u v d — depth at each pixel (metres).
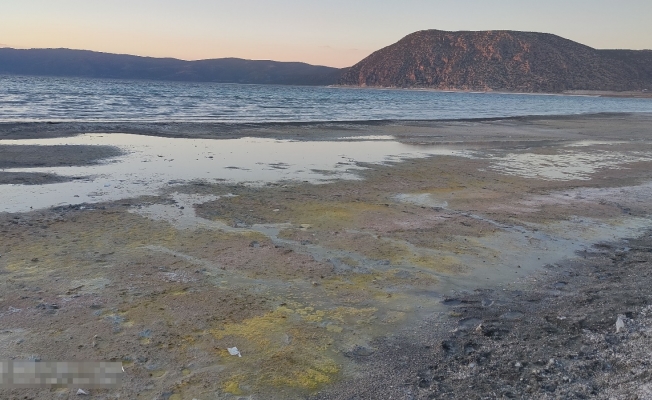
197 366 4.19
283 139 20.09
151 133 20.02
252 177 12.23
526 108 58.09
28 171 11.77
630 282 6.26
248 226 8.19
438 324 5.14
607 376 3.98
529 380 4.01
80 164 12.97
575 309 5.46
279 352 4.47
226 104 45.56
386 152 17.62
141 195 9.95
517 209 10.00
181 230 7.81
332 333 4.87
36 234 7.27
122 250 6.82
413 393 3.91
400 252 7.23
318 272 6.37
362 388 3.99
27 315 4.88
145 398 3.74
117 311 5.06
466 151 18.69
